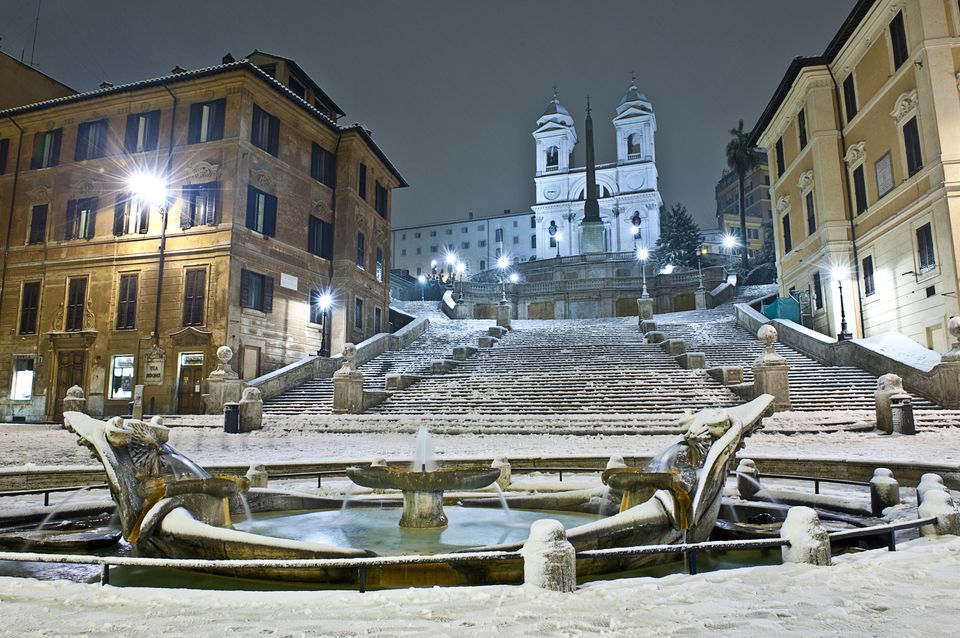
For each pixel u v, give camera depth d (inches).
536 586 175.3
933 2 978.7
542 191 3929.6
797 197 1389.0
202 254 1174.3
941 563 203.9
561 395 930.1
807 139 1306.6
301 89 1523.1
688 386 933.2
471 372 1127.0
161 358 1163.3
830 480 370.3
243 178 1202.0
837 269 1203.9
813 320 1295.5
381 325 1638.8
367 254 1568.7
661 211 3838.6
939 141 941.8
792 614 152.5
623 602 163.5
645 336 1273.4
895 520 289.7
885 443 618.8
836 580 185.0
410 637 136.9
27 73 1499.8
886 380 693.9
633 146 3855.8
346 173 1486.2
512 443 700.0
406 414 916.6
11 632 141.8
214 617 152.2
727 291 1847.9
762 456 482.3
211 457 579.5
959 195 921.5
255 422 876.0
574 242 3777.1
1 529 297.9
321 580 206.2
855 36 1168.2
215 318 1141.7
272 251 1264.8
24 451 657.6
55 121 1343.5
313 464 489.4
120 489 239.3
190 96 1246.9
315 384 1148.5
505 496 359.3
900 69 1034.7
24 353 1279.5
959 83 952.9
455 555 179.8
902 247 1045.2
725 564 239.8
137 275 1216.8
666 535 241.3
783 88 1369.3
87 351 1223.5
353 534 285.0
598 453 561.3
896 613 152.6
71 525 308.7
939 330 947.3
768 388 803.4
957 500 346.0
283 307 1283.2
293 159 1358.3
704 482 243.0
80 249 1272.1
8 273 1323.8
